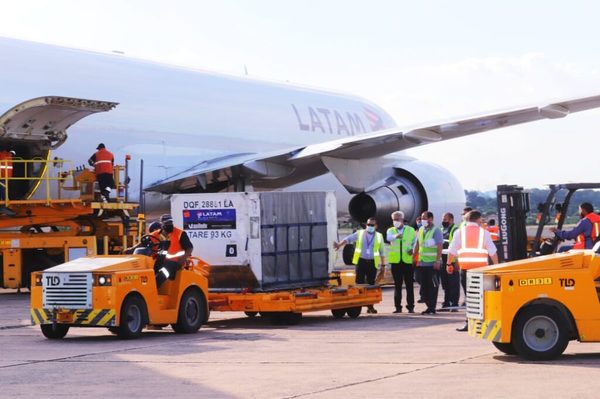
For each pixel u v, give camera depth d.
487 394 11.21
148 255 18.91
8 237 27.50
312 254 22.39
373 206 34.41
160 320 18.11
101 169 27.55
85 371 13.60
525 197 24.66
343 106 41.28
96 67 29.53
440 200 35.84
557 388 11.53
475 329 14.84
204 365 14.06
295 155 31.48
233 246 20.88
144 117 30.64
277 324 20.44
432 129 29.55
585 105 27.64
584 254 14.38
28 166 27.48
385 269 33.28
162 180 31.20
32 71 27.19
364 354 15.08
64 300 17.45
